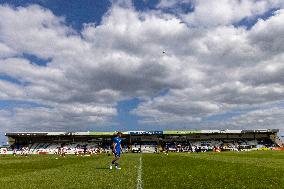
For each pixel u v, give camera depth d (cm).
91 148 15150
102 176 2697
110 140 15838
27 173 3288
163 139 16175
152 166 4009
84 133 15000
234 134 16438
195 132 15412
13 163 5594
